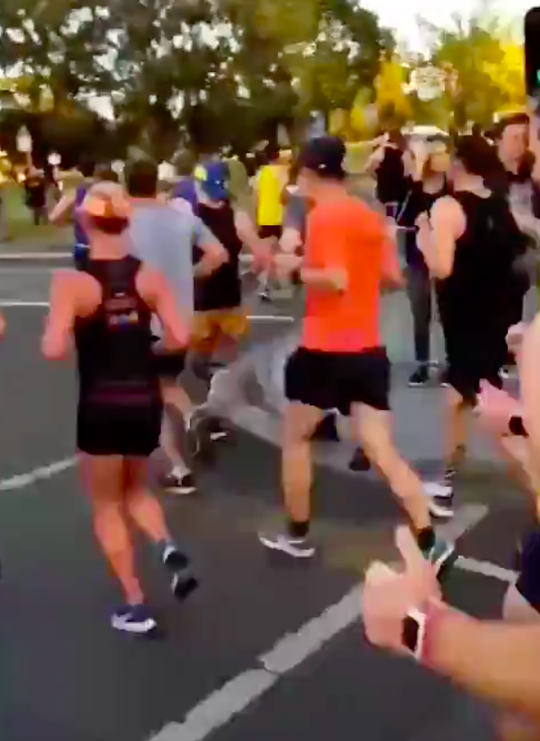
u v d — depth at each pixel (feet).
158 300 14.88
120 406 14.94
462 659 4.84
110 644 15.12
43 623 15.81
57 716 13.20
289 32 140.77
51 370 35.40
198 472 23.53
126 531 15.56
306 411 17.94
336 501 21.33
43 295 56.54
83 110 136.77
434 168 30.22
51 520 20.35
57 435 26.89
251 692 13.73
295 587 17.12
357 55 157.58
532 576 5.57
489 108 171.73
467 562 17.69
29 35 133.59
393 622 5.03
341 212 16.62
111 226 14.53
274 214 48.39
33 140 133.90
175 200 24.67
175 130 138.31
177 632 15.48
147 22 135.23
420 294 30.58
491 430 6.01
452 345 20.56
